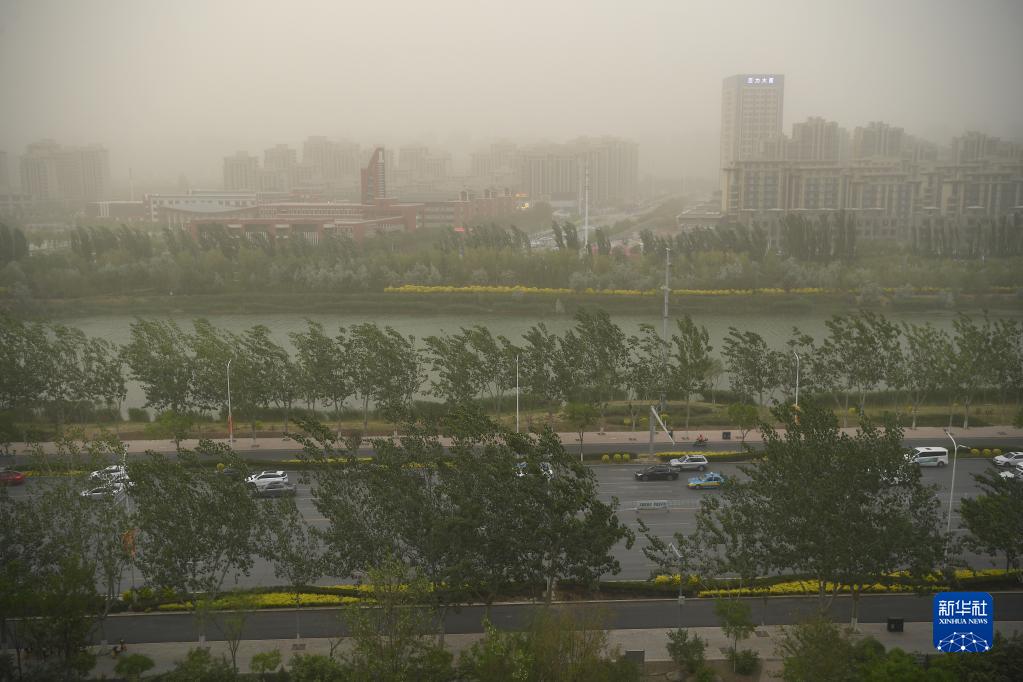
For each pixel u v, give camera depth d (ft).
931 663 203.41
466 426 261.24
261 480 317.22
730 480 253.44
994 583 253.85
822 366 416.87
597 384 403.95
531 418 423.64
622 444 384.88
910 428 406.41
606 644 212.23
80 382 407.64
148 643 227.20
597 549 223.92
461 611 245.24
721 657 220.84
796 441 243.40
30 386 395.34
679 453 366.02
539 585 250.37
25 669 213.46
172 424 364.58
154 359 410.52
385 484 238.89
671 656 216.33
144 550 239.50
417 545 231.30
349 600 242.58
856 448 238.89
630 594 252.83
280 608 245.45
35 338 411.54
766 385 421.59
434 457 252.42
